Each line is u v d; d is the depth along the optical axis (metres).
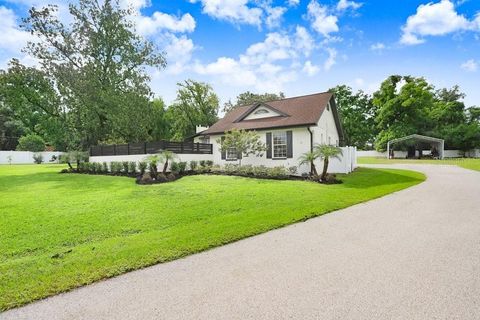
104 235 5.26
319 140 16.62
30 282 3.31
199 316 2.56
